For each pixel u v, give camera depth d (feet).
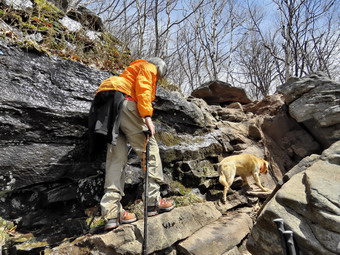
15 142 8.61
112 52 15.17
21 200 8.79
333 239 5.76
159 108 12.89
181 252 8.46
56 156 9.24
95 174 10.03
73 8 16.48
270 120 17.99
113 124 7.93
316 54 39.11
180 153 12.24
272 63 53.67
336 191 6.48
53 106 9.47
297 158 17.26
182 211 9.39
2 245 7.58
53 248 7.48
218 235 9.12
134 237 7.79
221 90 22.21
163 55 26.32
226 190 12.09
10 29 10.81
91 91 10.77
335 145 8.55
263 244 6.98
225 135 15.79
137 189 10.73
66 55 12.01
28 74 9.45
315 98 16.03
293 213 6.58
